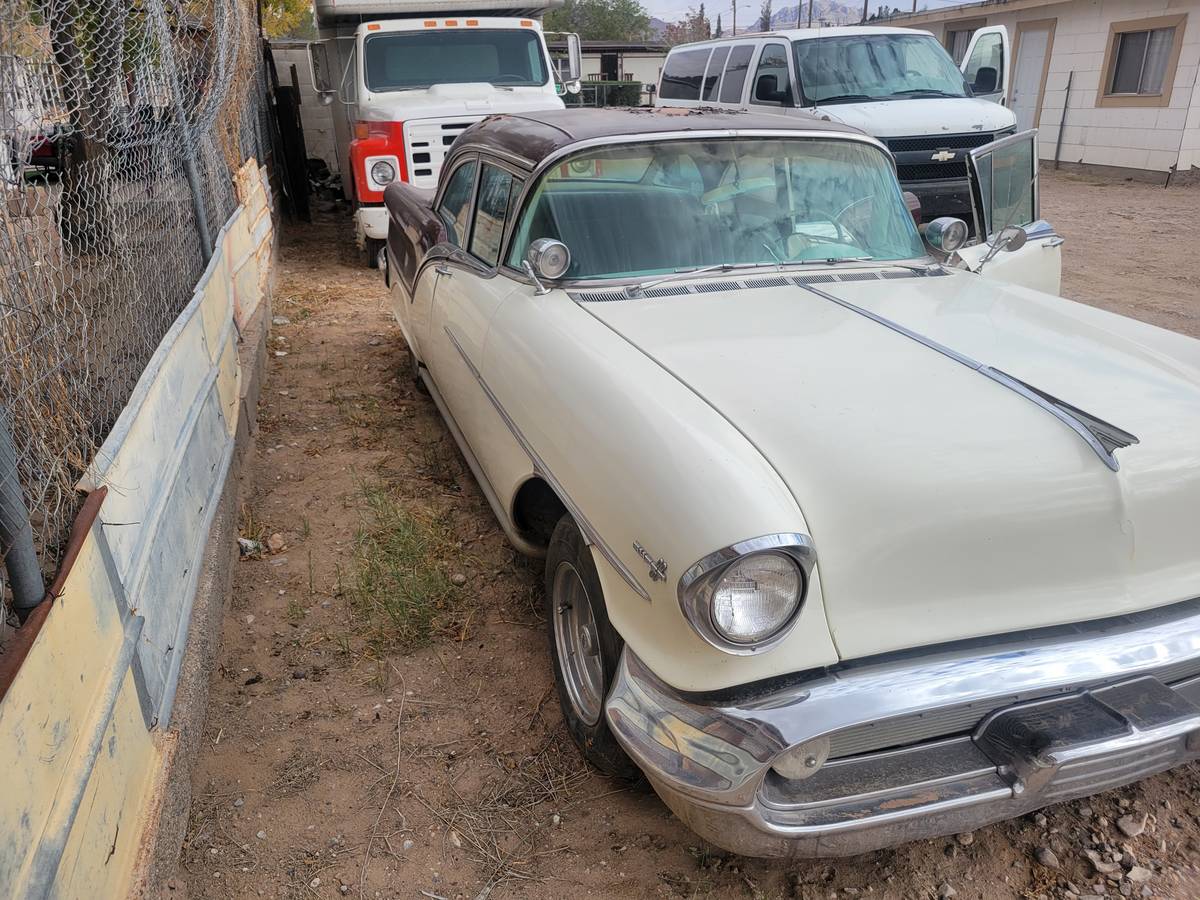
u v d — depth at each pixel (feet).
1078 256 34.24
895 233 12.59
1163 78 53.62
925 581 6.98
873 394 8.12
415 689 10.25
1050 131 63.21
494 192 12.80
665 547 6.91
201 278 14.17
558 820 8.54
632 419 7.91
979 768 7.13
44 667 5.74
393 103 28.78
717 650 6.68
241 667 10.58
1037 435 7.57
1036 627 7.18
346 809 8.64
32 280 7.19
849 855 7.49
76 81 7.93
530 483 10.18
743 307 10.26
